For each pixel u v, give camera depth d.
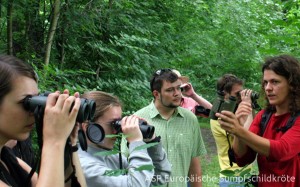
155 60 6.47
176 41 7.62
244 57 8.57
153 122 3.26
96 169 2.00
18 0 5.05
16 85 1.21
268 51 3.81
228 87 3.45
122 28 6.26
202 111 4.15
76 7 5.80
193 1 7.60
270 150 2.24
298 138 2.29
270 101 2.44
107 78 5.80
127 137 1.99
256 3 9.12
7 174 1.27
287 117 2.41
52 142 1.19
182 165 3.19
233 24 8.73
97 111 2.03
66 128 1.21
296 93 2.37
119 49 5.97
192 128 3.31
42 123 1.24
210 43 8.31
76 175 1.52
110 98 2.11
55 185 1.14
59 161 1.17
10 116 1.21
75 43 5.85
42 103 1.22
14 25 5.62
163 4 7.45
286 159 2.27
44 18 5.73
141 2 6.71
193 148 3.31
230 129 2.23
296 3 3.89
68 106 1.21
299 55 3.71
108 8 6.14
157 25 6.76
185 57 7.92
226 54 8.75
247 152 2.52
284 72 2.37
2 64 1.20
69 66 5.95
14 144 1.87
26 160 2.12
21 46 5.50
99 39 6.17
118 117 2.09
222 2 8.88
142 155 1.96
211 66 8.78
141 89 5.78
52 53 5.74
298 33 3.66
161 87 3.20
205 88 8.45
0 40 5.49
